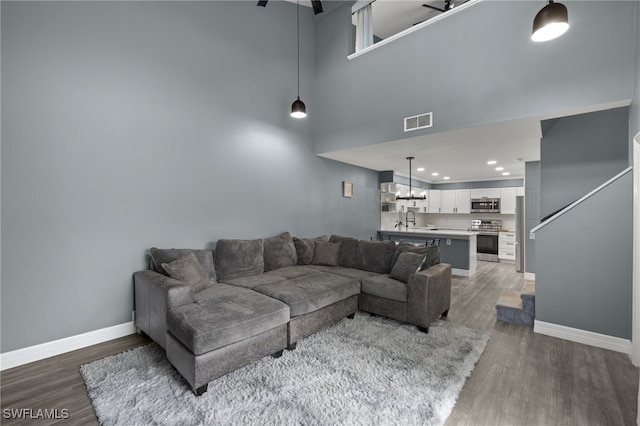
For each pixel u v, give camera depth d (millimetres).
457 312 3625
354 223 6281
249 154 4059
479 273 6129
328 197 5504
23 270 2371
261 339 2291
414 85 3842
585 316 2732
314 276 3469
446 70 3561
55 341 2508
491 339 2826
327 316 2945
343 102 4648
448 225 9727
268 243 3982
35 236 2420
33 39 2395
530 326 3127
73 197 2600
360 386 2018
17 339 2346
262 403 1843
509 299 3527
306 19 4906
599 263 2668
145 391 1961
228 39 3799
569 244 2816
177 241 3303
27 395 1955
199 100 3494
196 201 3469
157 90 3133
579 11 2748
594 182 3727
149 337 2844
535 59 2967
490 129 3492
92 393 1939
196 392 1902
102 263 2766
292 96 4672
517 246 6312
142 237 3023
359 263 4016
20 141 2348
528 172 5578
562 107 2824
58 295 2529
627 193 2551
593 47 2682
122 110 2877
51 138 2484
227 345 2066
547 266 2928
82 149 2641
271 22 4344
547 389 2016
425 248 3570
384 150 4750
